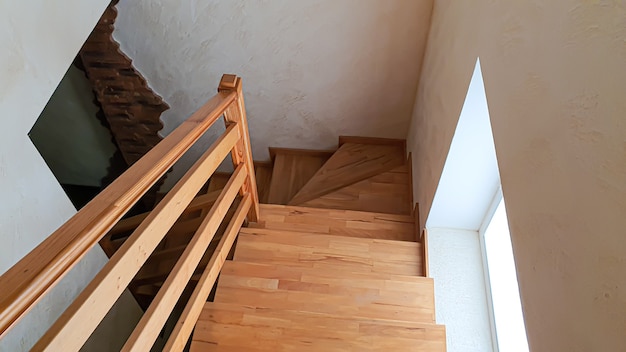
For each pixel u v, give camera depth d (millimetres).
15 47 1513
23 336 1670
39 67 1633
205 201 2387
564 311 839
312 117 3189
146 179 1129
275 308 2006
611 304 698
